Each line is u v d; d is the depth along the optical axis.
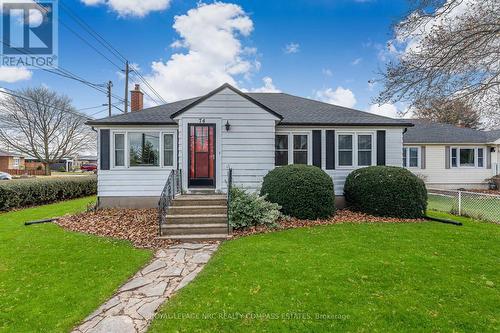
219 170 9.00
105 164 9.77
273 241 5.89
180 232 6.65
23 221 8.30
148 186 9.88
